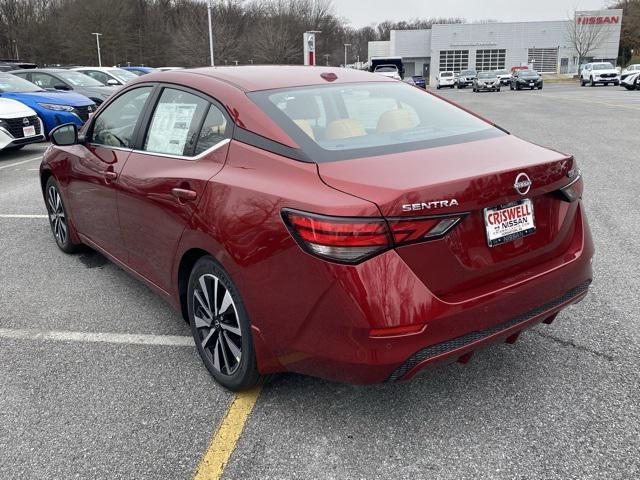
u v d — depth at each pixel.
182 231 2.89
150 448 2.51
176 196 2.92
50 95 12.34
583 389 2.86
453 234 2.29
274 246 2.35
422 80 46.62
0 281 4.51
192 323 3.05
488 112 20.02
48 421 2.71
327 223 2.17
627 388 2.85
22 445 2.54
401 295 2.17
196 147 2.99
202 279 2.86
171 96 3.33
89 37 71.31
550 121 16.03
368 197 2.18
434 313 2.22
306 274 2.25
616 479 2.25
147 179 3.21
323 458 2.42
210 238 2.66
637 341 3.32
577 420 2.62
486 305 2.35
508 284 2.45
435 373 3.04
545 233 2.64
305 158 2.48
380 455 2.43
